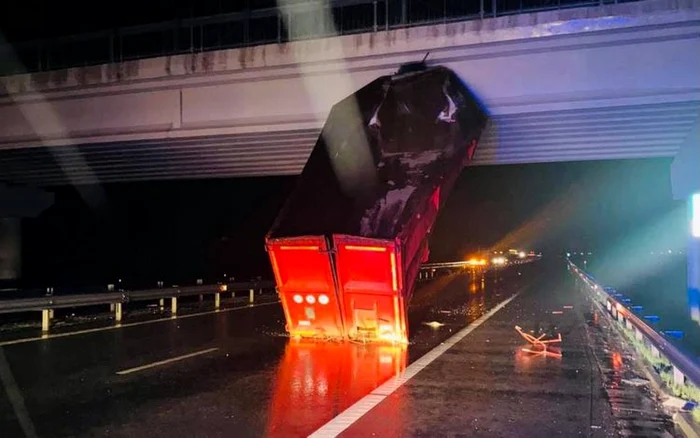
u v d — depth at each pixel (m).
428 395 8.82
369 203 14.68
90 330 15.98
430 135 16.77
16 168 28.55
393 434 6.89
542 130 20.88
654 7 17.02
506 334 15.52
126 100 22.52
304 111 20.52
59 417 7.61
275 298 28.23
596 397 8.70
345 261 13.30
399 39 19.11
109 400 8.48
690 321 19.59
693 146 20.17
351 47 19.55
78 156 25.73
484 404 8.29
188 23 21.83
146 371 10.57
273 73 20.62
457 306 23.48
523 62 18.53
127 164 27.34
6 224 33.50
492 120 19.55
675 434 6.91
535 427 7.19
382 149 16.73
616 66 17.83
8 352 12.43
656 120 19.70
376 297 13.48
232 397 8.67
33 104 23.58
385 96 17.98
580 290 33.03
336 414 7.75
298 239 13.43
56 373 10.34
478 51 18.69
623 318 15.23
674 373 9.03
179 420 7.46
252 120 21.06
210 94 21.58
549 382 9.72
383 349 13.11
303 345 13.62
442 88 17.78
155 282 39.38
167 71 21.48
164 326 17.02
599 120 19.66
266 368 10.90
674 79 17.41
